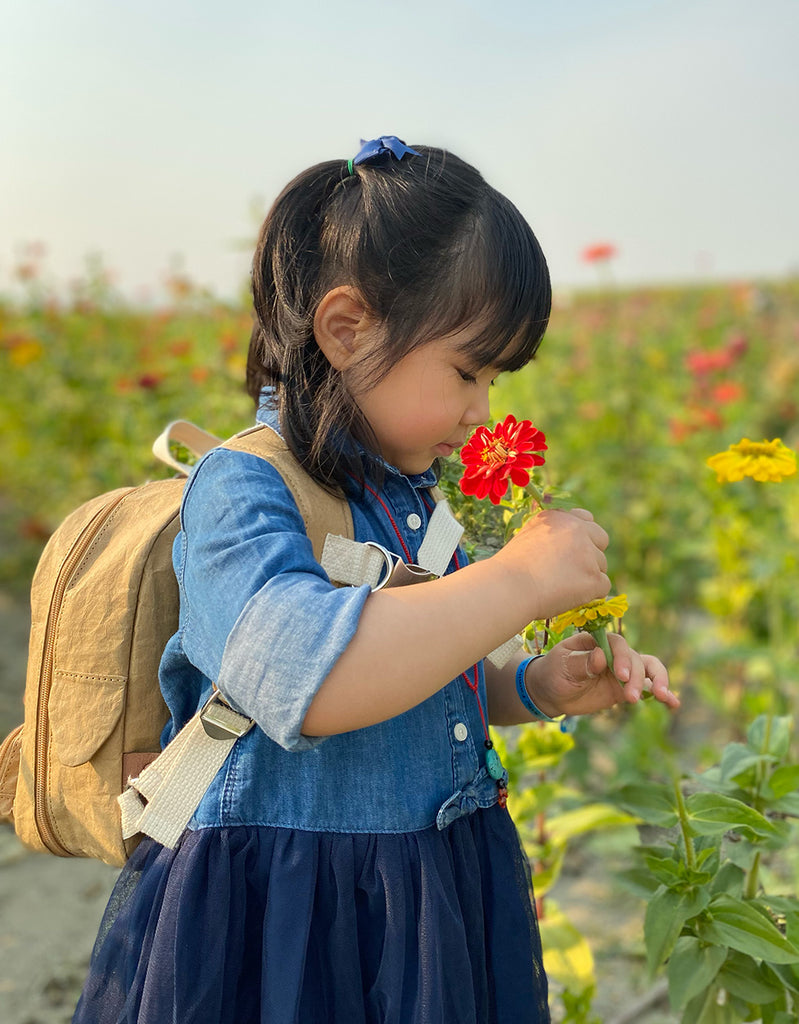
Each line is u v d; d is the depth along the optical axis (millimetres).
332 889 968
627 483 3900
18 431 5297
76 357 4926
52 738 1100
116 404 4305
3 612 4289
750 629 3340
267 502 933
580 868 2500
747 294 7168
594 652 1092
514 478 933
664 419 3975
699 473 3432
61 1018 1915
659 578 3582
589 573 949
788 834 1411
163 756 989
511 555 932
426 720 1037
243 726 961
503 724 1284
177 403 3553
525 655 1280
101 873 2480
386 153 1032
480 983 1045
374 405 997
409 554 1071
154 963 943
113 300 5547
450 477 1316
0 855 2541
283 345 1040
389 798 992
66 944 2160
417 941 967
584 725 2529
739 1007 1396
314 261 1020
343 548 984
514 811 1653
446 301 945
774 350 6074
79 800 1085
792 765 1476
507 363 1019
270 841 972
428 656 845
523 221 1008
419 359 963
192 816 986
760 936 1272
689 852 1313
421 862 985
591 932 2213
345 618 827
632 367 4527
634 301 7391
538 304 992
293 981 917
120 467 3863
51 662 1105
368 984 977
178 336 5012
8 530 5531
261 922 970
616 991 1999
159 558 1064
